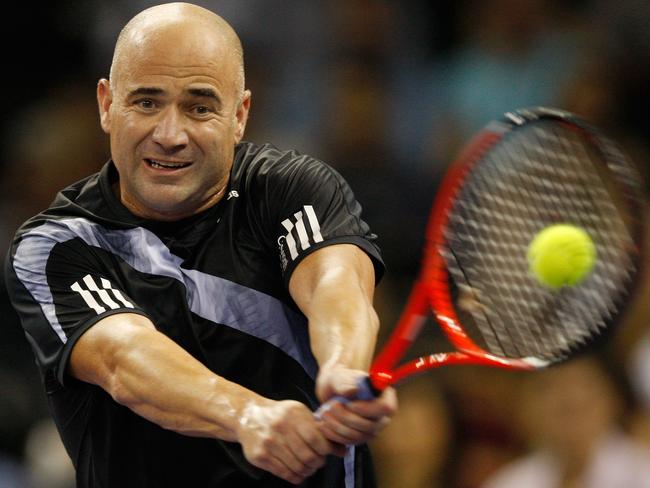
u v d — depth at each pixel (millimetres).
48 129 31078
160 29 13523
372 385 11242
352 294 12852
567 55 32062
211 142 13602
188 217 14039
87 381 13469
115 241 14062
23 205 30000
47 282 13852
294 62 32688
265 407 11750
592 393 22234
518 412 24094
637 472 22109
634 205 13203
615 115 31828
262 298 13961
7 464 24859
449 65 33250
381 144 31750
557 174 15805
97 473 14195
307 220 13797
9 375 25812
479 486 23812
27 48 34406
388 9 33344
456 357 12539
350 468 14414
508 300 14148
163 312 13875
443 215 13453
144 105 13539
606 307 13328
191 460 13930
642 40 33031
